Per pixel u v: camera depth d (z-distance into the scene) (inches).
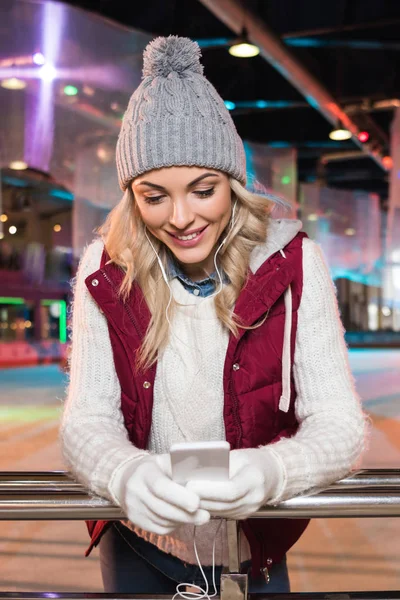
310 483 30.6
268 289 36.5
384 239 777.6
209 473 25.7
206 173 34.5
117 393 39.3
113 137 270.4
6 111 253.8
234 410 37.6
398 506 29.5
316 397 36.1
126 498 26.9
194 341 38.8
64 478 33.3
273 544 39.6
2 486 31.5
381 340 917.8
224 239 38.2
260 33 340.5
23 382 430.9
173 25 334.3
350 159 795.4
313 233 649.0
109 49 250.1
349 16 329.4
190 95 35.5
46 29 238.4
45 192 620.4
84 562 87.7
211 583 42.9
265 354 37.4
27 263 724.0
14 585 79.2
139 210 38.6
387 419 220.7
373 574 82.0
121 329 38.3
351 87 452.8
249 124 565.3
